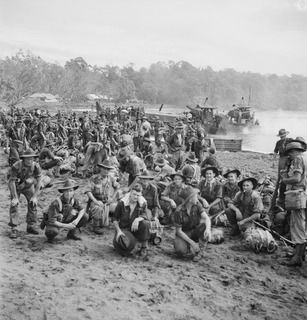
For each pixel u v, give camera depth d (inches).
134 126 925.8
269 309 171.0
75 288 176.2
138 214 225.1
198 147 498.0
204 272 208.4
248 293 186.4
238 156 735.1
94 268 201.8
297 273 214.7
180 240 225.1
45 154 381.7
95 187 267.3
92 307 160.1
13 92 2175.2
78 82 3430.1
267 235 242.1
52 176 435.2
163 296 175.2
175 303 170.2
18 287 169.6
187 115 1162.6
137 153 466.3
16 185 249.4
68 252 222.7
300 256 223.5
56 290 172.4
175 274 201.9
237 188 285.3
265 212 276.5
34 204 245.0
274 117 1812.3
